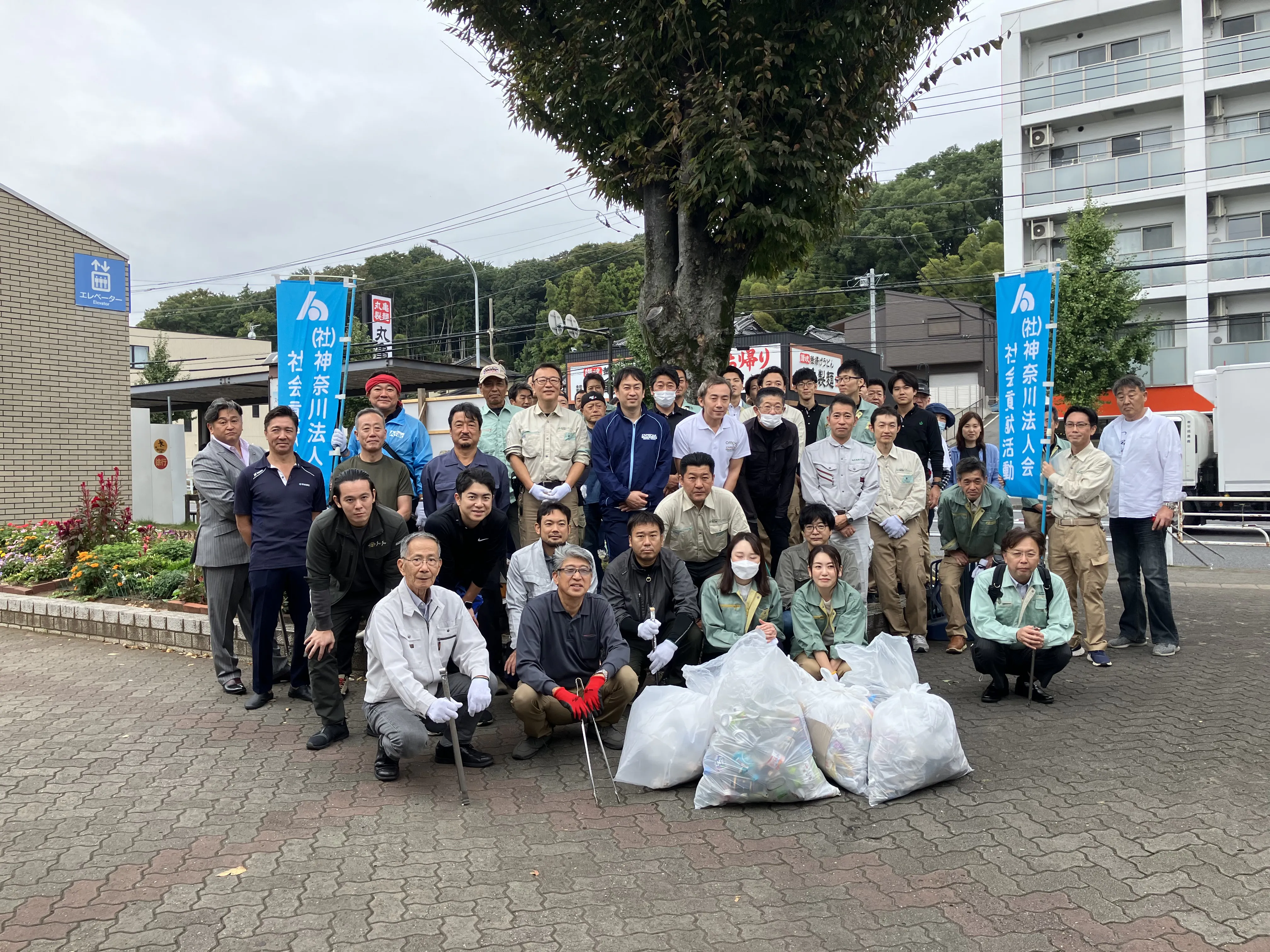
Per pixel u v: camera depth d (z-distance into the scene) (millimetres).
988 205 42094
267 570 5355
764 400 6184
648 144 7570
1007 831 3475
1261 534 16344
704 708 4090
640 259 51062
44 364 12047
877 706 4254
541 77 7461
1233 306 25500
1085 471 6344
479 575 5328
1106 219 27266
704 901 2998
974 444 8266
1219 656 6430
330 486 6410
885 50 7000
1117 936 2699
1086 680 5824
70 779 4250
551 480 6102
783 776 3785
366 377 18906
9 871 3285
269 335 56062
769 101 6926
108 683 6074
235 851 3443
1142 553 6570
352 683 5965
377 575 4949
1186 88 25688
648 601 5094
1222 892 2934
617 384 5922
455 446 5766
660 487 5922
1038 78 27891
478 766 4441
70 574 9195
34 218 11945
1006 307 6906
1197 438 17641
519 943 2738
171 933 2820
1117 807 3664
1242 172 25000
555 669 4660
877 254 40938
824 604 5148
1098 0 27000
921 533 6664
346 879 3188
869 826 3598
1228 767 4094
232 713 5352
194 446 28641
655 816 3773
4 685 6020
